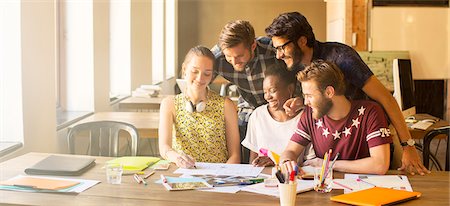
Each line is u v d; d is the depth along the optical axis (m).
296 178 2.40
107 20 6.00
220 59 3.42
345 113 2.76
